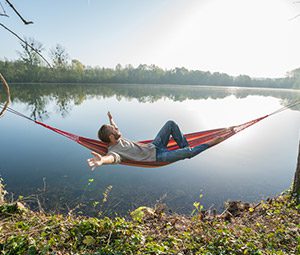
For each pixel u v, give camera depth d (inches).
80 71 2952.8
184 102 1349.7
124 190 257.6
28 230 145.5
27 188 252.1
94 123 630.5
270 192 257.6
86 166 317.7
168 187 266.7
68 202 228.7
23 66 2146.9
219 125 614.5
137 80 3811.5
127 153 159.3
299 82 3855.8
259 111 939.3
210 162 346.0
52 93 1611.7
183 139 181.0
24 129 546.0
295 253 128.8
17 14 95.7
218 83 4382.4
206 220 186.5
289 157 368.8
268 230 157.8
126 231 147.6
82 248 133.2
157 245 133.3
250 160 355.3
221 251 130.1
